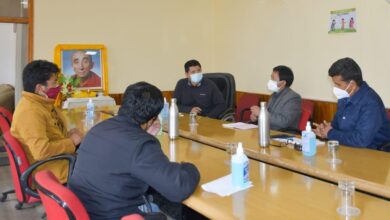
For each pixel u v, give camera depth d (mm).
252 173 1822
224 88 4234
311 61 4320
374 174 1766
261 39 4973
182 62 5660
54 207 1354
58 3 4820
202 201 1466
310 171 1872
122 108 1622
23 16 4750
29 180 2217
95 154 1542
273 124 3303
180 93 4242
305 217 1309
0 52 6535
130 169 1468
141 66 5379
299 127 3359
